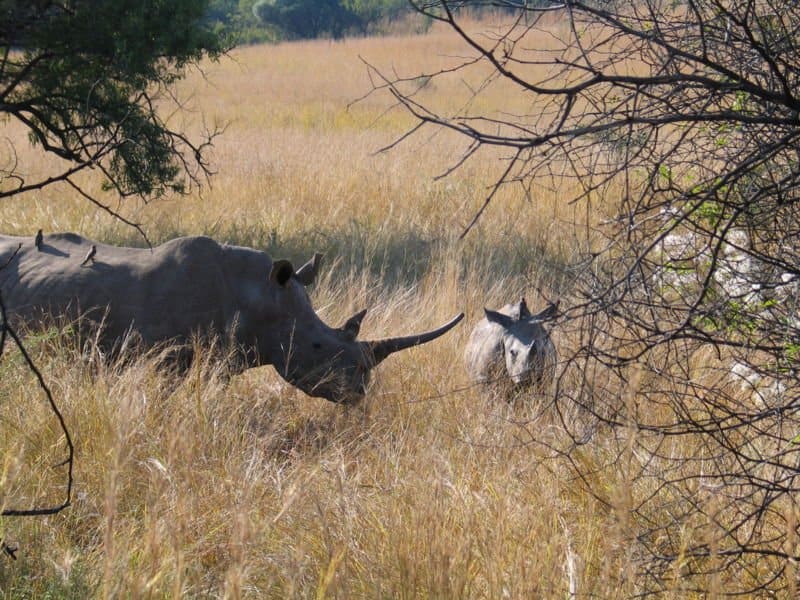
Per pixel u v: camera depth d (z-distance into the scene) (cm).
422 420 2034
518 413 2020
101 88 3139
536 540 1384
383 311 2723
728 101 1283
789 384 1364
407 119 8075
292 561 1386
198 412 1894
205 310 2120
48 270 2141
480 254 3369
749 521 1380
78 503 1625
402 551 1345
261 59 15325
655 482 1488
